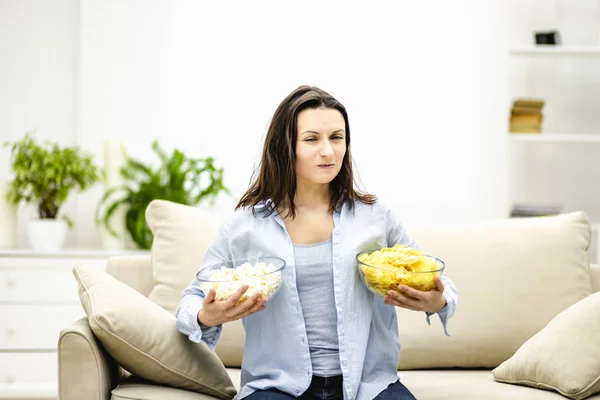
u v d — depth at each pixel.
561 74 3.49
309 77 3.48
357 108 3.48
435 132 3.48
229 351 2.03
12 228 3.18
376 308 1.64
